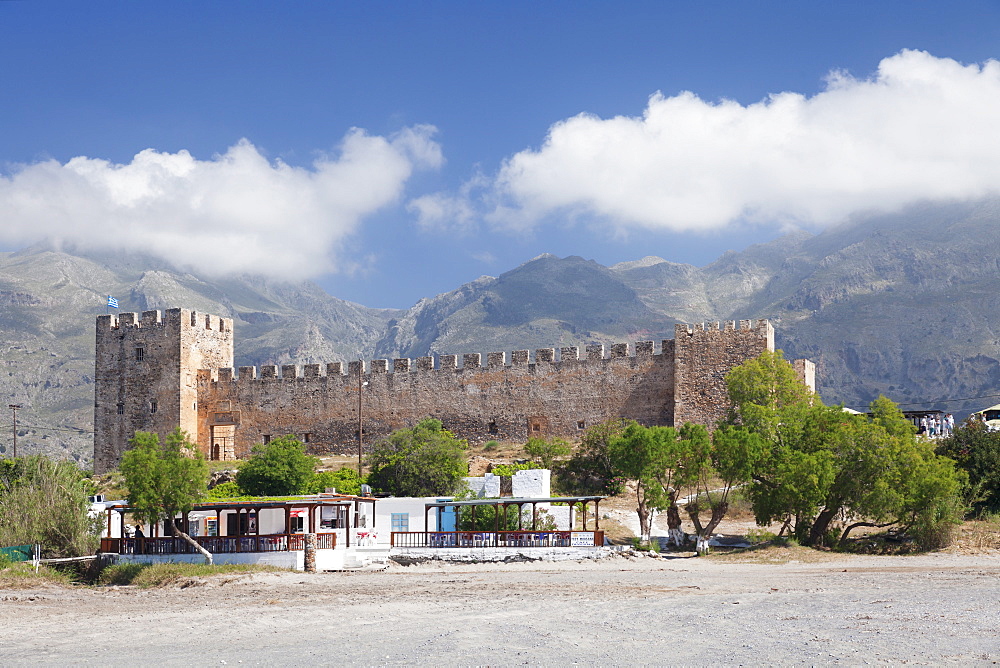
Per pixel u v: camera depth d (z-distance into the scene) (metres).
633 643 32.62
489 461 91.44
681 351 92.00
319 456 104.88
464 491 80.56
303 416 106.31
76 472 75.88
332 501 63.31
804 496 62.44
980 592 43.25
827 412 69.00
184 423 106.31
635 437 65.62
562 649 31.92
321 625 38.53
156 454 63.88
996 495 72.19
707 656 30.36
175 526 63.09
